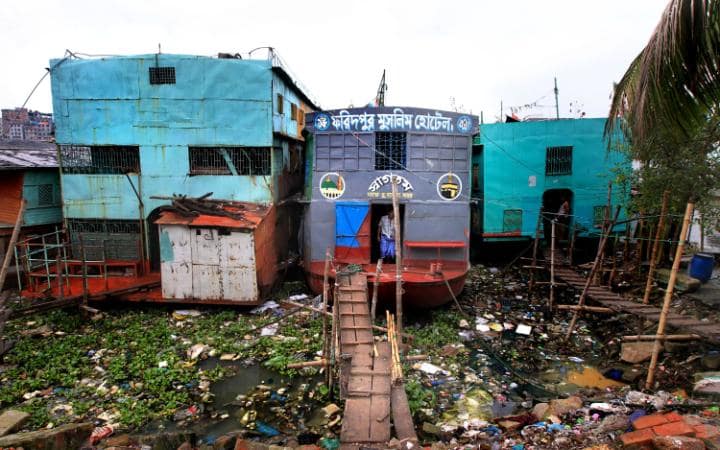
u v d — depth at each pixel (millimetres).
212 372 10281
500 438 7156
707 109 6914
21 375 10070
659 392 8180
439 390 9602
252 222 13836
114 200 16172
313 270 14250
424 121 14164
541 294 15703
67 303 12977
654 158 12758
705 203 12438
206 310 14008
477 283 17234
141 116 15703
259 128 15602
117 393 9469
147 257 16359
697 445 5332
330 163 14367
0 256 16531
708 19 6227
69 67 15570
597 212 19062
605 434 6520
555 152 18984
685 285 12492
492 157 19031
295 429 8258
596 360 10969
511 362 10938
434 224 14312
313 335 12078
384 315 13703
